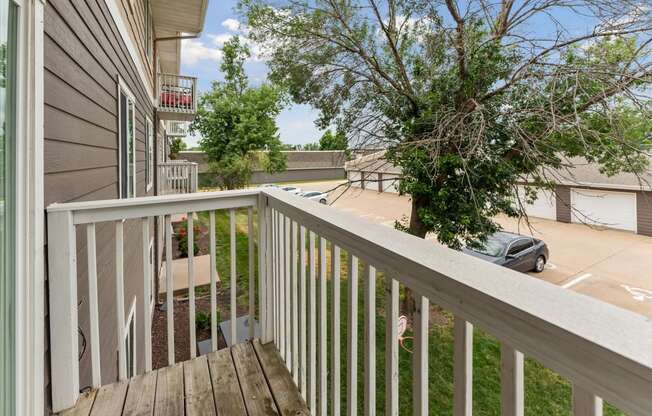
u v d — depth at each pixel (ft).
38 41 4.30
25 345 3.84
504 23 16.38
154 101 26.55
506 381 1.90
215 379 5.30
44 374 4.33
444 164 16.55
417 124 17.31
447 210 17.90
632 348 1.37
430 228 18.69
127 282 12.75
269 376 5.38
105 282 8.48
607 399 1.42
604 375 1.43
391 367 2.87
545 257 22.17
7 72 3.64
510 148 16.30
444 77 17.47
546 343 1.65
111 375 9.09
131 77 14.80
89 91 7.73
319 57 19.11
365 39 18.69
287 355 5.57
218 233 36.76
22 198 3.89
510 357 1.87
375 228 3.49
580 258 24.66
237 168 55.11
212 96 56.95
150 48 24.17
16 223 3.80
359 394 13.15
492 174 16.74
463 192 17.31
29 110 4.07
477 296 2.01
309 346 4.65
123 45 12.67
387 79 18.44
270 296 6.28
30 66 4.08
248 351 6.04
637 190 31.45
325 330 4.27
